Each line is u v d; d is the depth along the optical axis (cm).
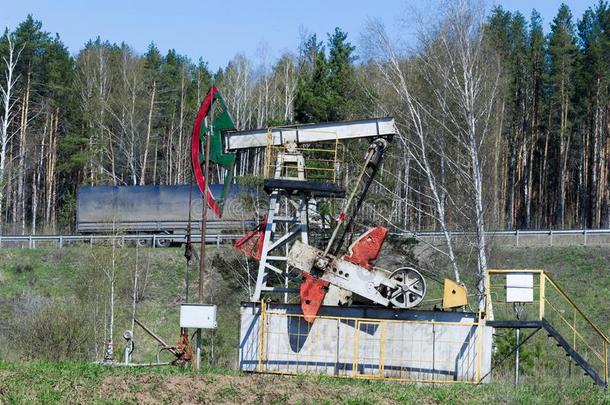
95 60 12675
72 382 3086
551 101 12281
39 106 12212
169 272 7844
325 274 3953
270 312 3975
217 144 4325
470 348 3853
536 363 4822
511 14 13438
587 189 12525
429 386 3566
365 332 3916
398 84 6216
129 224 9338
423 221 8894
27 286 7762
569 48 12206
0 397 2852
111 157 12281
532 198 12888
